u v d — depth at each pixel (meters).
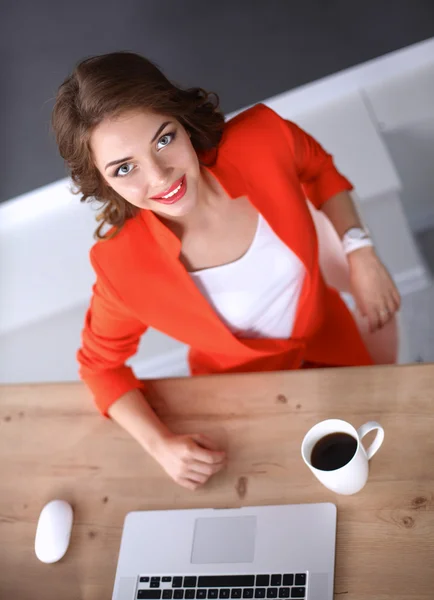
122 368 1.49
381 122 2.34
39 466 1.41
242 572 1.16
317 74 2.54
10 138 2.79
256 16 2.71
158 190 1.21
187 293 1.41
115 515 1.30
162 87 1.17
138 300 1.42
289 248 1.44
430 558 1.09
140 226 1.35
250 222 1.42
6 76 2.90
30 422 1.48
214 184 1.40
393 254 2.38
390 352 1.69
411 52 2.42
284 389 1.35
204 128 1.33
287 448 1.28
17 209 2.55
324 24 2.61
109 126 1.13
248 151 1.42
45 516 1.31
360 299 1.57
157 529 1.26
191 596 1.16
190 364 1.69
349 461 1.12
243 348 1.52
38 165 2.71
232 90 2.63
